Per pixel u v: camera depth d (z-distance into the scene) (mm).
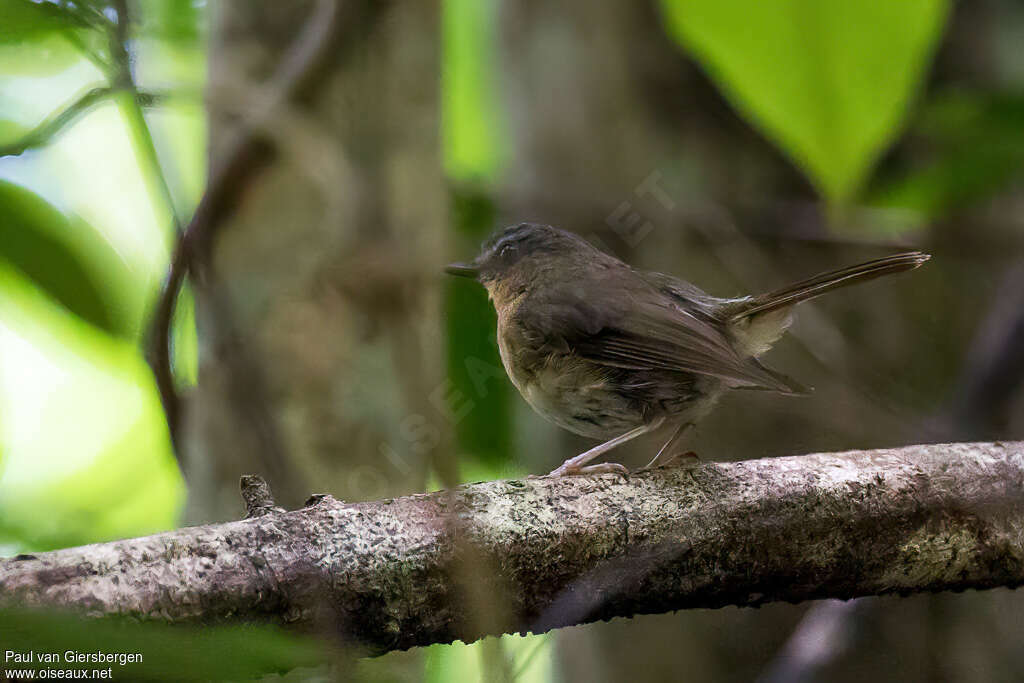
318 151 6438
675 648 10477
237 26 7750
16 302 6039
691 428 8891
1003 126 10312
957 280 11930
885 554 5883
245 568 4410
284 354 7465
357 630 4730
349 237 6148
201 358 7898
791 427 10945
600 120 11586
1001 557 6035
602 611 5562
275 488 7547
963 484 6027
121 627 2166
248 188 7145
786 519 5719
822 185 4375
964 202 10945
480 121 13406
